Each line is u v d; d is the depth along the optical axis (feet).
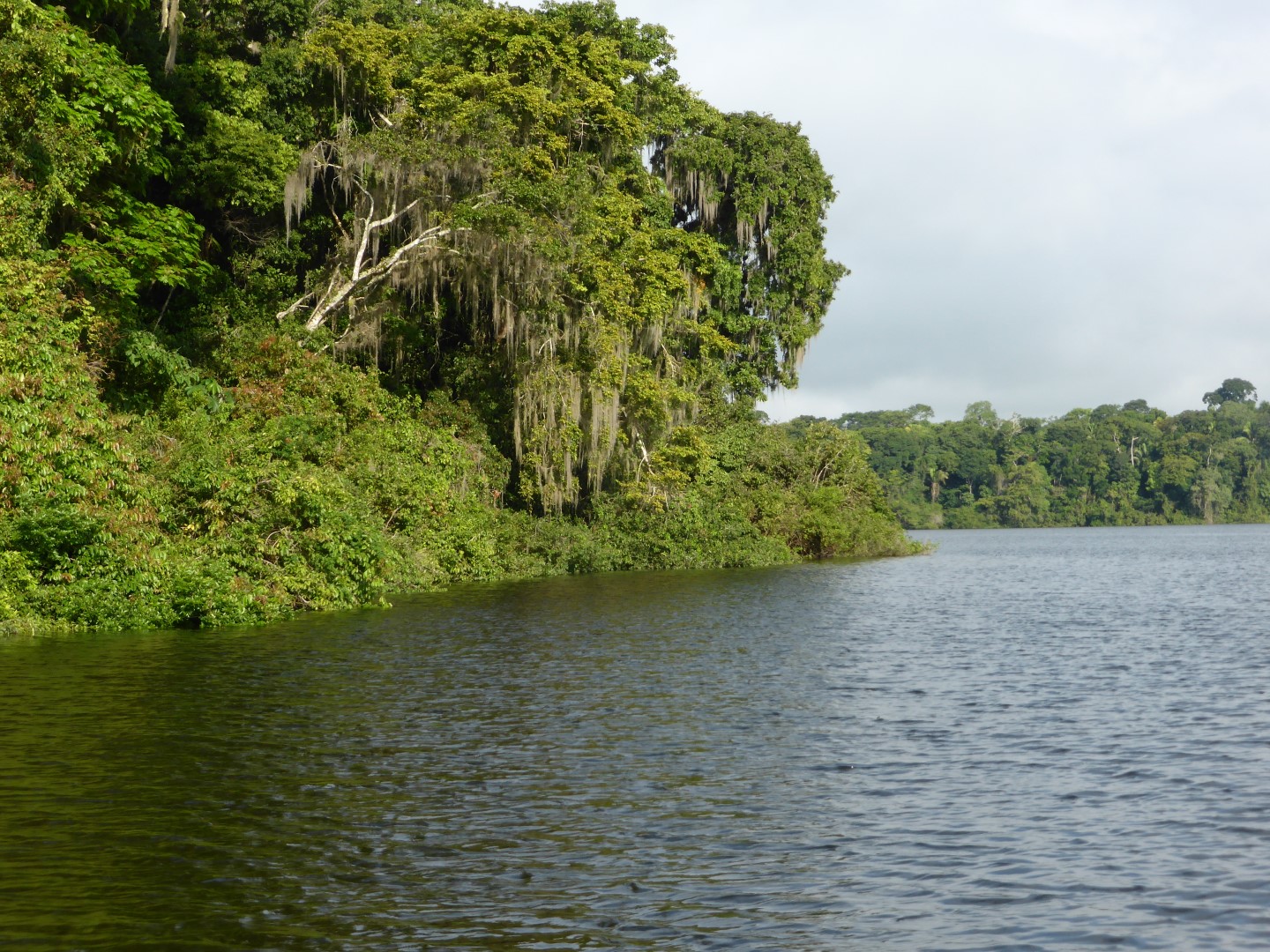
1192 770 41.29
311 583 93.50
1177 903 28.35
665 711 51.34
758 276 210.79
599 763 41.34
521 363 139.23
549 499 146.92
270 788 37.14
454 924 26.61
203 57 124.88
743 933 26.43
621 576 148.97
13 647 66.90
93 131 90.58
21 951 24.79
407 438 124.47
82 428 77.87
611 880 29.53
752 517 204.03
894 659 70.23
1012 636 85.10
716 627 86.89
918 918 27.40
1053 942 26.03
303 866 30.07
